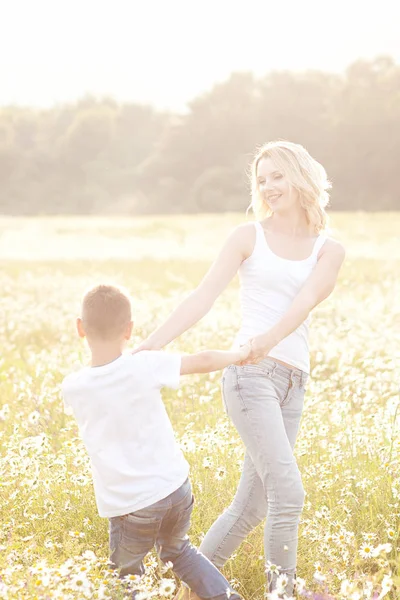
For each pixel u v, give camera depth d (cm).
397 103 10069
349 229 3278
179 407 676
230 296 1412
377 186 9856
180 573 360
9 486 475
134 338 815
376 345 876
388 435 511
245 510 394
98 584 335
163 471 342
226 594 354
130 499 340
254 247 389
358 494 458
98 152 13125
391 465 474
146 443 342
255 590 395
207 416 624
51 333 1149
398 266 1927
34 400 639
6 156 13025
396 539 417
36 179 13012
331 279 386
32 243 3303
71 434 588
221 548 394
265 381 375
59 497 459
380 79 11119
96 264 2283
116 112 14650
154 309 1187
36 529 434
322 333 920
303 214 399
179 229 3903
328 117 10619
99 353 347
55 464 480
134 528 343
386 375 668
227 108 11512
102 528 438
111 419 340
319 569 384
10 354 1007
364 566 404
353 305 1167
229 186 10400
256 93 11938
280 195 392
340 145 10025
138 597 327
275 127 10819
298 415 389
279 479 363
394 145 9788
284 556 364
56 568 342
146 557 402
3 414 601
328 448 518
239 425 375
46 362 847
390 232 3150
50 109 15350
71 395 347
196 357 347
